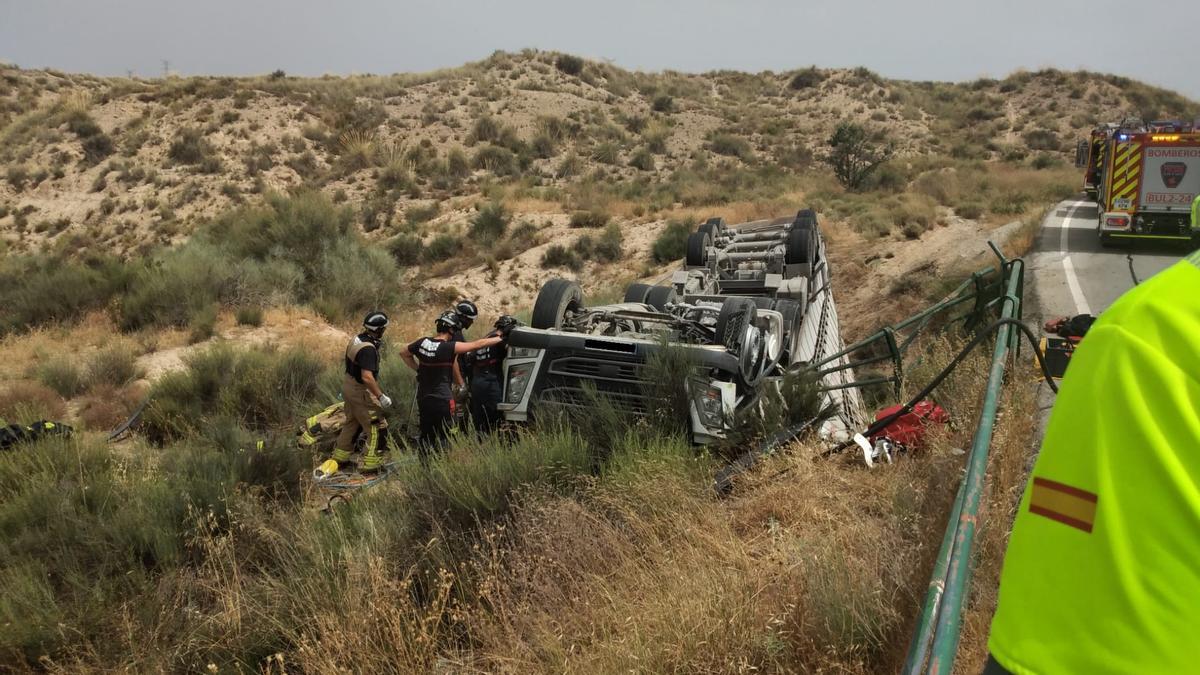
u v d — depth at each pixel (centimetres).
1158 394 87
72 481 676
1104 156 1706
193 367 1034
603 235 2400
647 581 411
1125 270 1427
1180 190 1588
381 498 584
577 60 5478
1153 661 83
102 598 484
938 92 6250
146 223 3091
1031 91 6091
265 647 435
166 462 743
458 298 2095
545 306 749
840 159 3500
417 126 4191
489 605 442
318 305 1650
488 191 3170
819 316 1056
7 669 435
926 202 2542
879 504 470
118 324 1457
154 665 431
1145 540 85
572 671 356
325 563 476
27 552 548
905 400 656
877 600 328
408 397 894
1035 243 1769
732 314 681
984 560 345
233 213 2697
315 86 4575
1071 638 89
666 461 536
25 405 937
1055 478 95
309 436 803
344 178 3516
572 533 468
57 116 3753
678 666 328
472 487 520
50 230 3094
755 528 477
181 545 548
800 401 631
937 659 162
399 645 390
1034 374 656
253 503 603
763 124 5056
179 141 3581
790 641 335
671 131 4669
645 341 675
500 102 4616
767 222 1321
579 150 4188
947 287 1609
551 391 682
